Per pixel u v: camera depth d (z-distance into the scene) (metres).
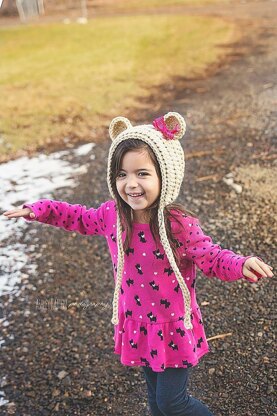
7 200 4.72
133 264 1.99
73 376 2.76
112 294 3.39
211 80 7.77
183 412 2.05
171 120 1.93
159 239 1.92
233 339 2.84
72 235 4.12
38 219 2.16
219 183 4.54
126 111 6.66
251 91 7.02
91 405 2.58
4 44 11.54
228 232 3.81
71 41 11.23
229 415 2.40
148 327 2.02
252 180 4.51
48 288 3.50
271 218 3.90
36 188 4.88
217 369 2.65
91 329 3.08
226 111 6.36
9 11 15.92
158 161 1.86
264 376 2.58
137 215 1.96
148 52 9.63
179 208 1.98
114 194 1.98
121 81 7.87
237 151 5.14
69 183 4.92
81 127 6.21
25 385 2.73
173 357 2.02
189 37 10.70
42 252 3.93
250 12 13.47
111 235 2.08
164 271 1.97
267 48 9.38
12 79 8.30
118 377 2.72
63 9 16.61
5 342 3.04
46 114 6.61
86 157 5.45
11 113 6.69
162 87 7.56
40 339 3.04
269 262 3.42
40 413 2.56
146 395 2.59
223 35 10.73
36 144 5.82
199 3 15.77
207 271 1.93
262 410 2.41
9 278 3.64
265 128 5.62
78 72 8.49
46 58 9.70
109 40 10.98
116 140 1.92
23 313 3.27
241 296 3.15
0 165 5.39
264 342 2.79
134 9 15.70
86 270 3.66
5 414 2.57
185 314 1.98
